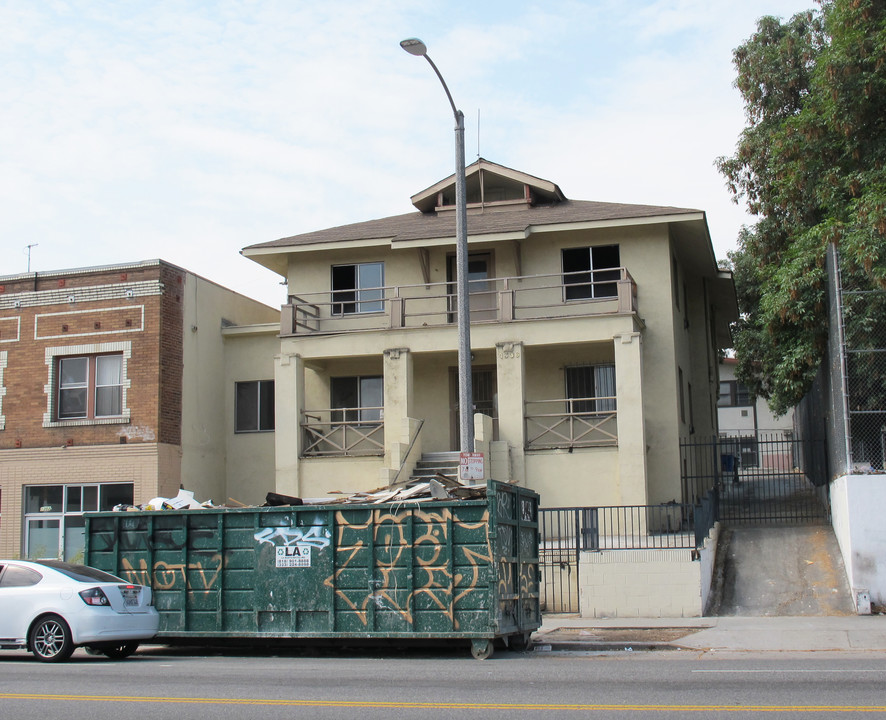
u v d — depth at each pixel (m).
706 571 18.36
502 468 24.78
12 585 13.48
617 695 9.38
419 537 13.53
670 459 26.41
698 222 26.94
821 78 21.08
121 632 13.36
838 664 11.83
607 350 27.19
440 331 26.16
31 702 9.39
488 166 30.27
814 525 22.14
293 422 26.73
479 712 8.55
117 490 26.52
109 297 27.23
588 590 18.02
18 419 27.34
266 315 33.47
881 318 19.72
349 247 28.52
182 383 27.64
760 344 37.44
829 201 22.25
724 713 8.32
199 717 8.53
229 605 14.13
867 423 18.23
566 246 27.91
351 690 9.95
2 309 27.91
